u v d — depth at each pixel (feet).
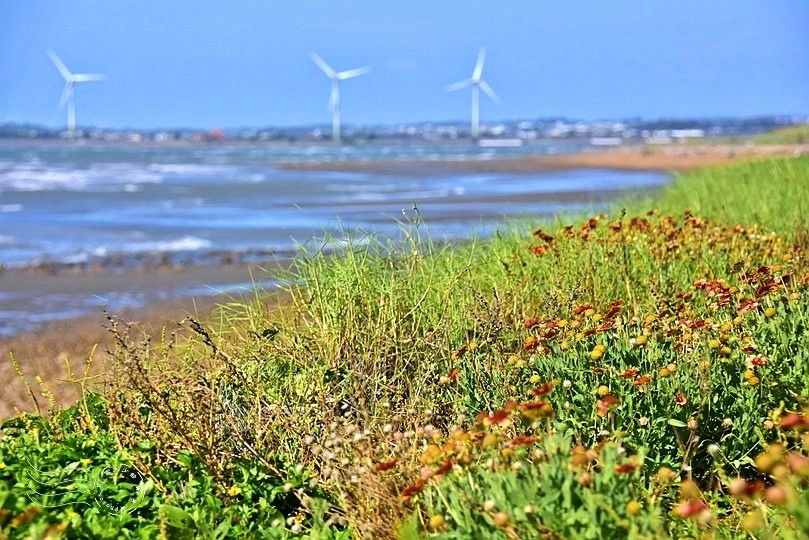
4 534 14.01
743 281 23.98
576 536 12.61
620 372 18.43
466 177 191.11
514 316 23.30
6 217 107.14
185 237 86.84
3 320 50.65
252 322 24.22
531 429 16.97
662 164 227.61
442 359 22.20
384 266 26.45
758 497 13.23
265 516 16.80
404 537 14.15
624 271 27.35
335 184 170.71
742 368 18.94
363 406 19.13
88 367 22.33
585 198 117.50
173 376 20.08
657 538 12.66
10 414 33.09
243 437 18.99
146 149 545.44
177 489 17.56
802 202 43.91
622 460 14.28
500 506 13.28
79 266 69.05
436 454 15.08
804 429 16.62
